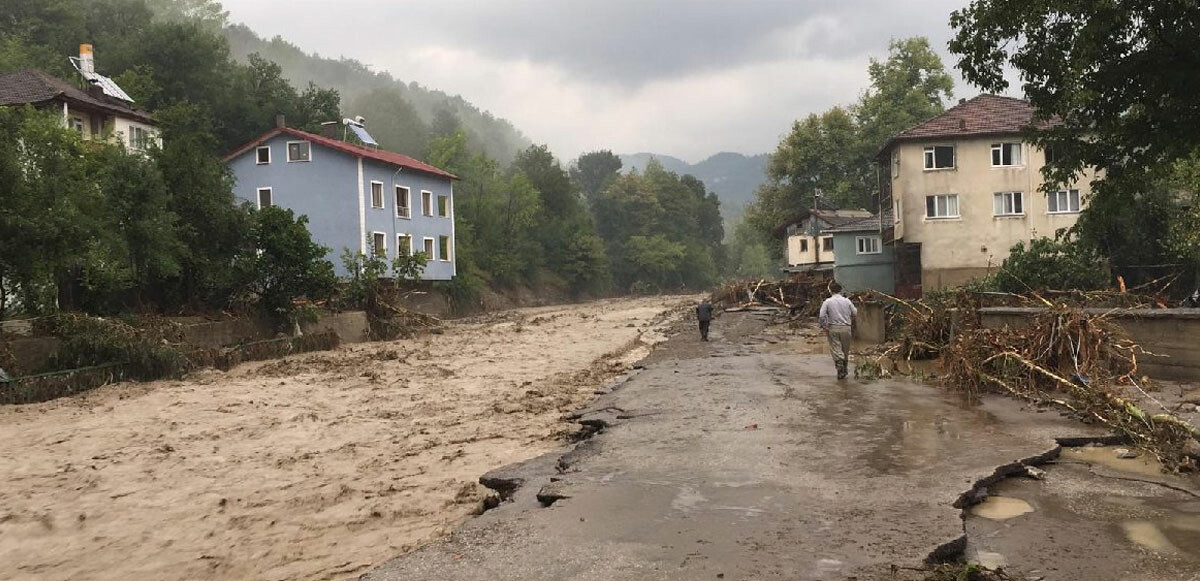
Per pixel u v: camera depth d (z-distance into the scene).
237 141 57.59
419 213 53.00
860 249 52.25
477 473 8.67
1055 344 12.23
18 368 17.61
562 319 47.62
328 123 54.75
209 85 55.50
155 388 18.25
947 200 40.12
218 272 28.22
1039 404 10.74
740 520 5.80
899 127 59.00
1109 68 15.16
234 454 10.47
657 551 5.18
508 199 76.88
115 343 19.31
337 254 46.28
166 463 10.07
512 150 199.75
